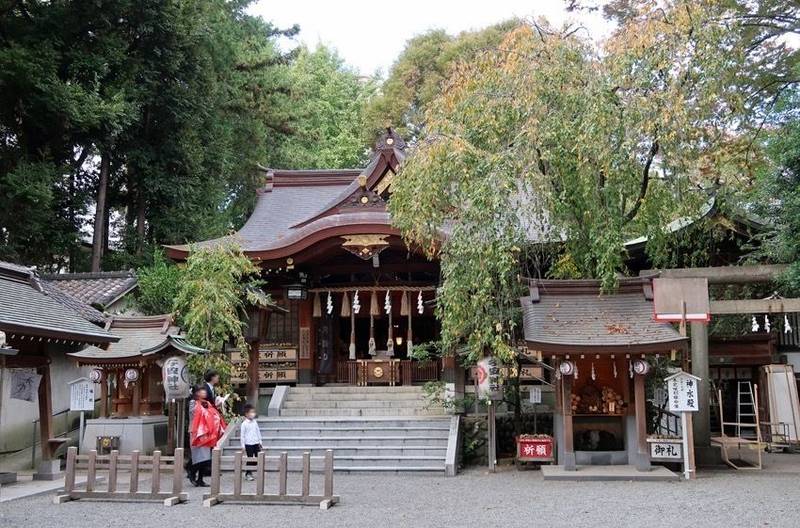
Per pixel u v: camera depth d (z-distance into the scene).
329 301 19.41
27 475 13.16
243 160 31.44
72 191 25.00
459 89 13.97
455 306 12.93
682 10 12.80
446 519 8.50
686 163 12.62
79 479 12.37
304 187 25.56
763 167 14.92
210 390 12.25
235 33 29.94
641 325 12.32
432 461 13.54
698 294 12.22
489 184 12.41
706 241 16.27
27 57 20.03
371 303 19.56
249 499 9.80
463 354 14.51
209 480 12.53
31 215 21.08
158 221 26.02
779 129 14.55
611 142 12.62
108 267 26.53
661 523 8.02
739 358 18.55
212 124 26.86
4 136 22.39
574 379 13.34
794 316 19.14
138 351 14.73
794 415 16.41
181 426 14.48
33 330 11.24
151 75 24.11
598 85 12.70
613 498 9.80
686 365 13.67
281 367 19.61
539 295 13.09
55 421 17.19
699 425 13.68
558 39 13.52
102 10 22.30
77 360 14.53
